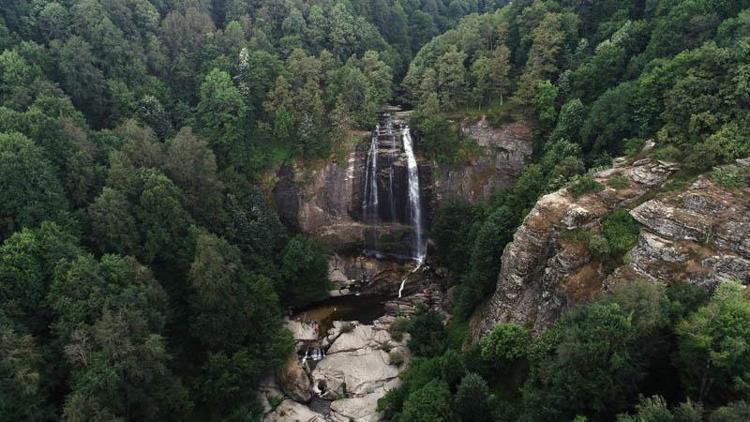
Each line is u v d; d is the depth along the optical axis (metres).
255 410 49.62
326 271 70.06
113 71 68.94
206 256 49.72
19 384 34.16
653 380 32.81
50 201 46.75
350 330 62.97
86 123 62.03
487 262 56.12
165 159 59.09
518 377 42.09
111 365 37.28
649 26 62.16
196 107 76.00
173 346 49.59
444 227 70.94
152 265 52.53
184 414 44.31
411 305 68.62
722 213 38.19
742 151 40.19
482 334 51.62
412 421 39.72
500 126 74.69
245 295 53.47
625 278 39.72
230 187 67.19
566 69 71.69
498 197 66.31
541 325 44.91
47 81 60.03
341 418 50.03
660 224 40.16
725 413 24.94
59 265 41.00
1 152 45.22
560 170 52.56
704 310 30.59
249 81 76.19
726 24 50.12
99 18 69.69
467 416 39.06
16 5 66.00
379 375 55.59
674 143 45.41
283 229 71.56
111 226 47.81
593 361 30.78
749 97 41.59
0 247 40.78
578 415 28.91
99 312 40.25
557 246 45.09
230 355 50.72
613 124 52.25
